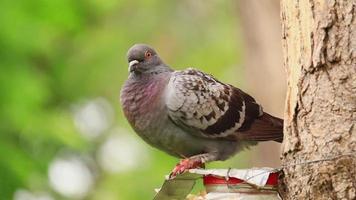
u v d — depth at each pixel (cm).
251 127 975
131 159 2023
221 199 755
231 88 978
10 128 1436
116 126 2062
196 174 789
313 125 746
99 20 1895
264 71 1499
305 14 763
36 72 1555
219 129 959
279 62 1489
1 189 1384
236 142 978
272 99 1481
